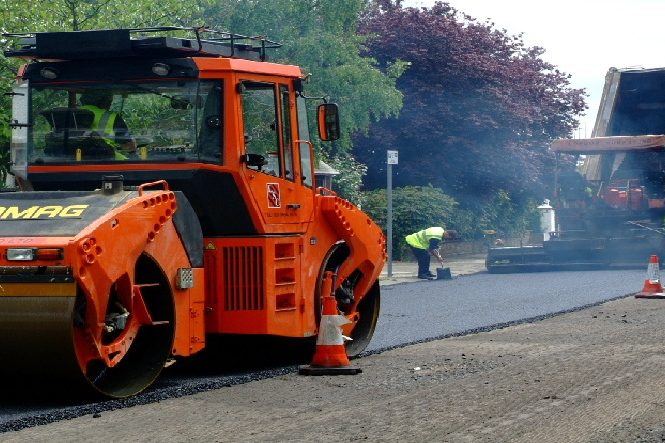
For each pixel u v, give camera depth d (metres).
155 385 13.10
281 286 14.38
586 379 12.95
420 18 47.31
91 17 22.28
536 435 9.96
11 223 11.75
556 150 35.12
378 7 48.84
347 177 40.50
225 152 13.74
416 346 16.73
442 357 15.30
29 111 14.19
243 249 14.13
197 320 13.28
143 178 13.81
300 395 12.38
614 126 36.09
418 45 47.06
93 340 11.55
